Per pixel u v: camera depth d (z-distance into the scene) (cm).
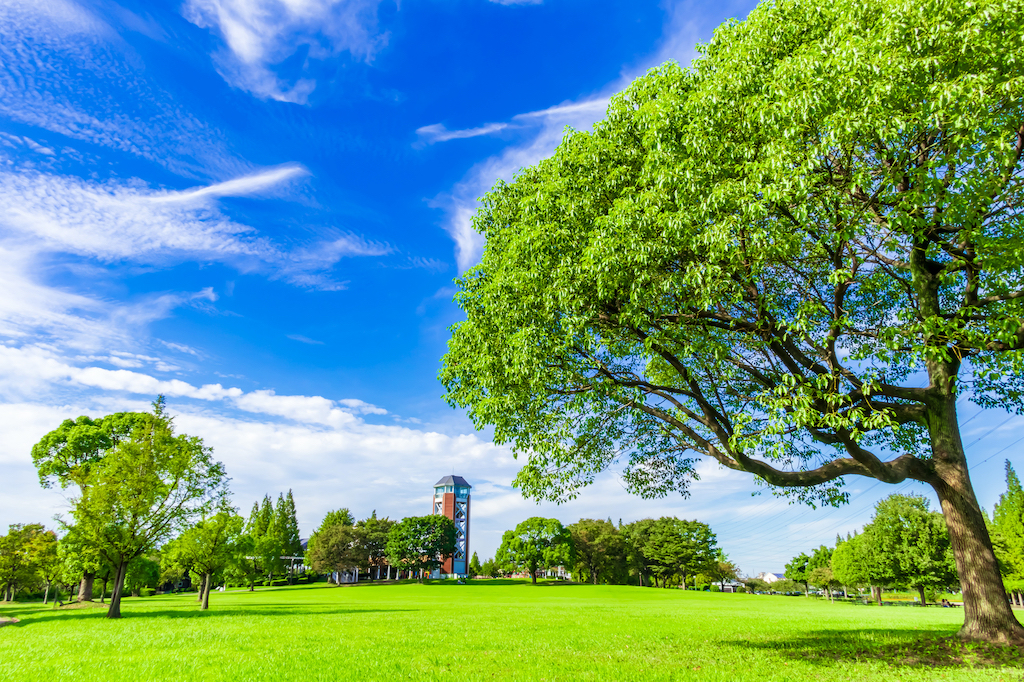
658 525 10538
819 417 1080
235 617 3052
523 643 1716
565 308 1189
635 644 1647
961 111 840
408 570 11300
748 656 1324
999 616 1163
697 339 1295
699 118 1073
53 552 5006
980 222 1003
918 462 1266
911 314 1116
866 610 3834
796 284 1294
